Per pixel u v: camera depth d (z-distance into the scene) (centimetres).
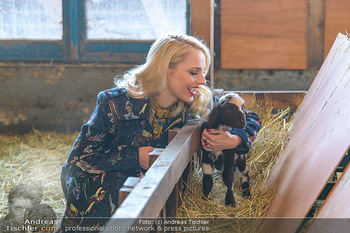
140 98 238
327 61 325
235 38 558
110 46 568
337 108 228
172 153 188
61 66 571
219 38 560
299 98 388
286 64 558
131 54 569
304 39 553
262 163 311
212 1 364
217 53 564
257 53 559
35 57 570
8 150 509
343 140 190
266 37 555
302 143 260
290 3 548
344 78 249
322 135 226
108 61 570
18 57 570
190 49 227
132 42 566
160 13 561
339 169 276
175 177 185
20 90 572
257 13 552
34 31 566
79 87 573
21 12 563
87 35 567
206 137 235
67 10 562
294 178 230
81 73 572
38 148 520
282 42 555
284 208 214
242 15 554
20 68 570
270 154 315
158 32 564
